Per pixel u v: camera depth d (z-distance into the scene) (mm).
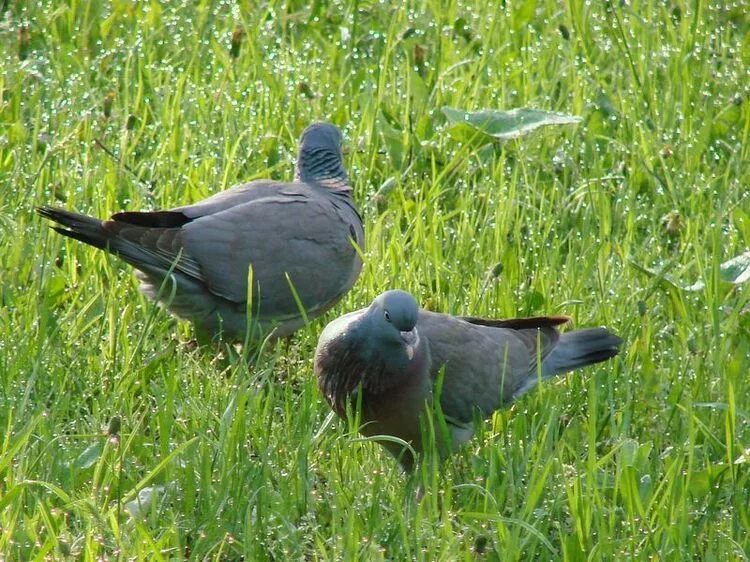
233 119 13367
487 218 12273
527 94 14578
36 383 9500
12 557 7656
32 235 11195
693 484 8914
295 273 10508
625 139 14023
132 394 9594
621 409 9898
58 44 14812
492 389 9617
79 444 8906
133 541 7875
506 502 8789
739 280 11266
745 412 9641
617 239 12289
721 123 14320
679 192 12961
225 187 12180
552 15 16828
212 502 8266
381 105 13883
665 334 11047
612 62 15719
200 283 10312
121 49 14789
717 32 16062
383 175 13203
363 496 8609
